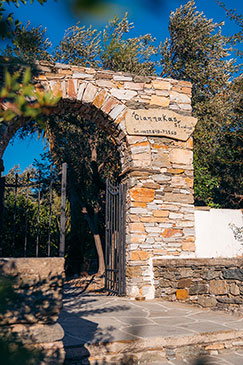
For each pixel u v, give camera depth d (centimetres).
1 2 192
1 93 123
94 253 1576
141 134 809
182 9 1381
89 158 1350
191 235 806
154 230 783
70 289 951
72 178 1317
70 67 792
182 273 719
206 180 1109
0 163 685
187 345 422
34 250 1121
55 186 1295
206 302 678
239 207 1336
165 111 837
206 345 434
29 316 245
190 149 850
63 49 1312
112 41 1255
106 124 842
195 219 823
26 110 128
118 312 573
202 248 814
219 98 1339
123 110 812
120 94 816
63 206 523
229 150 1213
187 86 873
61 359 250
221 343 443
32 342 242
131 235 767
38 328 248
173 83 863
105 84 809
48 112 137
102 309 597
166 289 739
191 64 1367
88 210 1362
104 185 1250
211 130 1311
